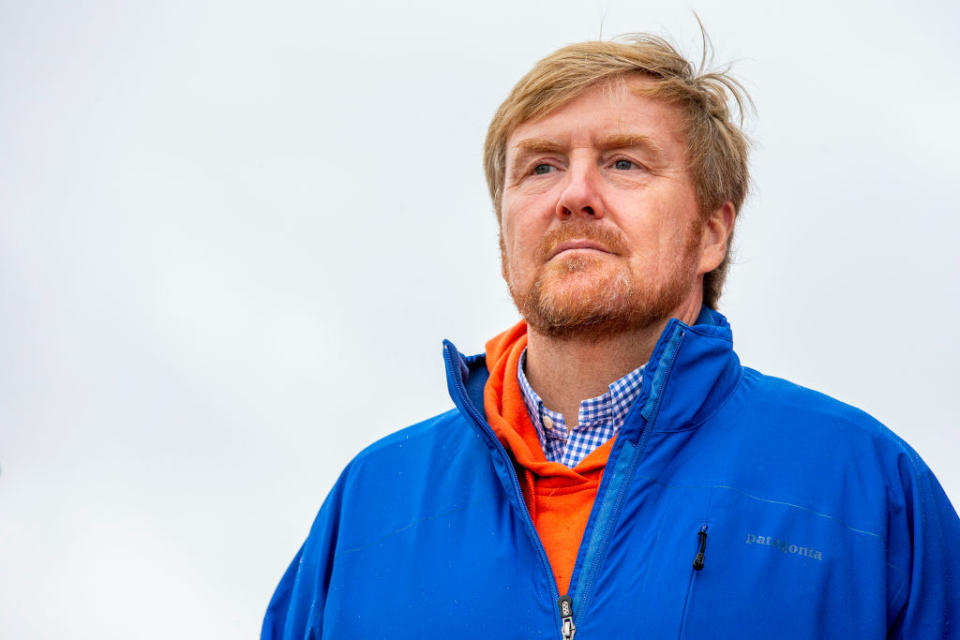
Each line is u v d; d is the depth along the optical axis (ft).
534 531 8.30
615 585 7.94
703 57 10.48
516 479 8.57
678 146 9.55
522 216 9.36
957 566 8.30
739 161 10.37
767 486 8.29
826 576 7.79
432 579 8.59
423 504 9.18
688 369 8.71
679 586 7.77
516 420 9.38
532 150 9.53
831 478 8.30
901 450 8.46
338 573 9.25
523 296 9.23
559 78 9.50
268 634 10.13
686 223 9.50
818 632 7.61
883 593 7.80
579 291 8.81
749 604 7.69
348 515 9.61
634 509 8.23
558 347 9.22
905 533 8.16
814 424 8.70
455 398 8.93
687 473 8.43
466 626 8.20
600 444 9.12
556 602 7.98
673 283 9.23
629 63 9.53
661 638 7.62
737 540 7.97
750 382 9.35
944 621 8.09
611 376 9.26
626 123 9.36
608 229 9.02
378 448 10.12
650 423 8.50
